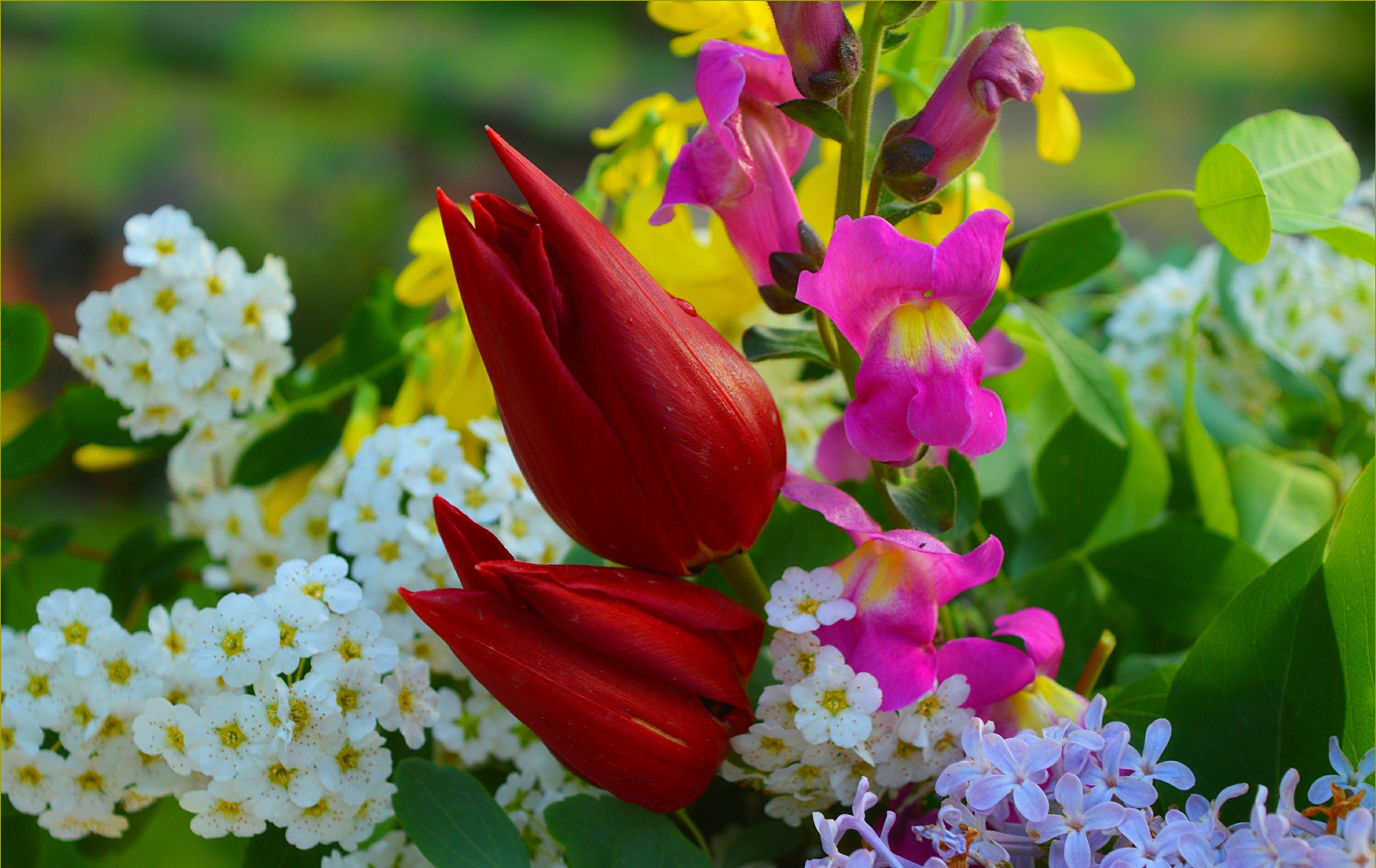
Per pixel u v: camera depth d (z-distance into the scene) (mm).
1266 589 436
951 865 421
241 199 1880
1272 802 431
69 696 461
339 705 448
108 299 497
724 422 422
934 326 425
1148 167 1807
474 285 413
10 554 525
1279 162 460
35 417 525
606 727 425
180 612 470
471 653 423
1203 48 2033
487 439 486
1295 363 542
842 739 431
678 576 436
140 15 2227
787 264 436
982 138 430
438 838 439
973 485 454
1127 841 431
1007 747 421
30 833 491
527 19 2250
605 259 417
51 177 1923
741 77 427
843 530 466
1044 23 2027
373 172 1962
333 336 1731
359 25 2221
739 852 462
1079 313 637
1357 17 1919
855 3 474
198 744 447
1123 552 488
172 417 504
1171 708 437
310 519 507
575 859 436
